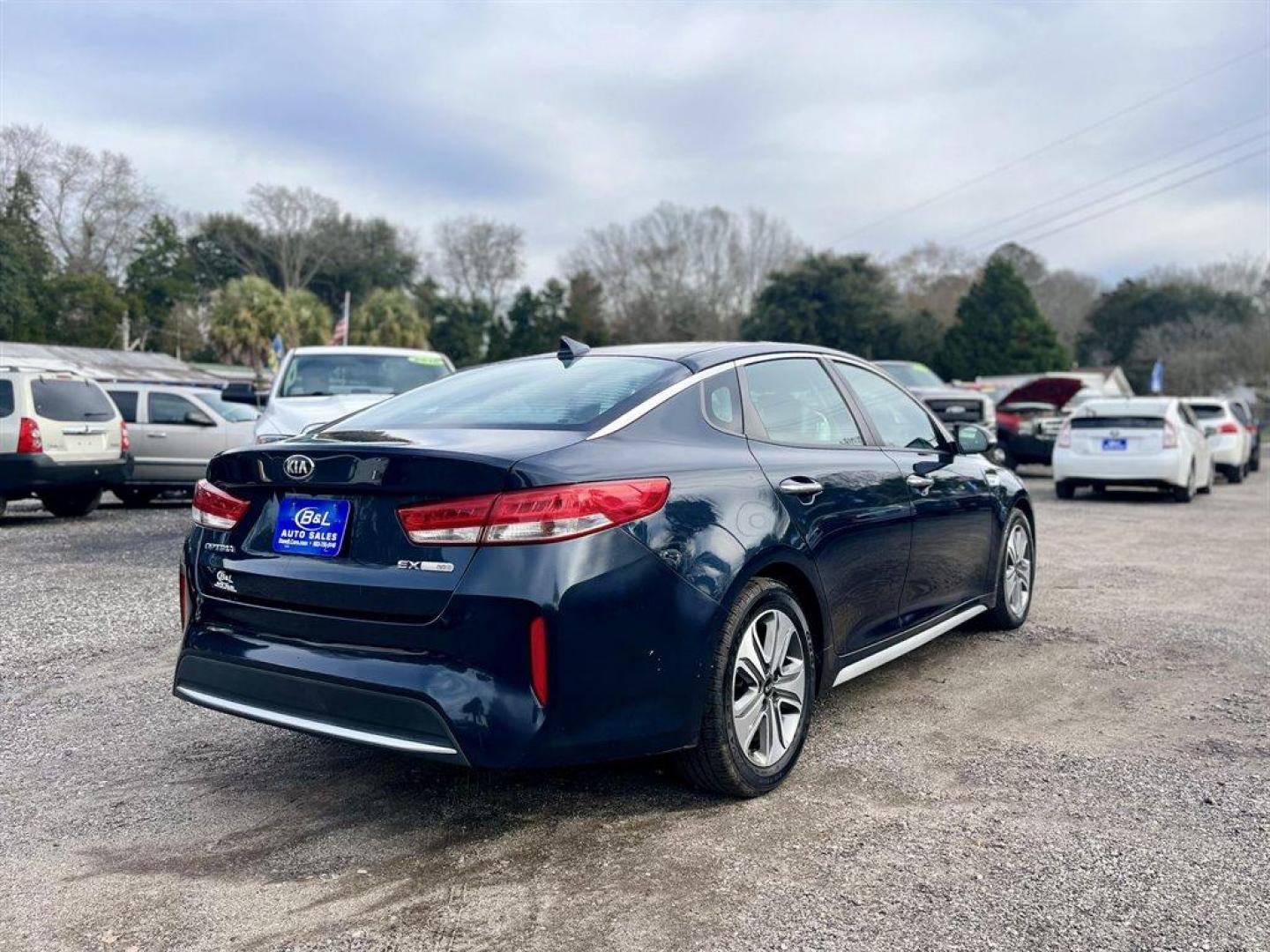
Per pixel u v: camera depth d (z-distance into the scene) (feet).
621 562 9.48
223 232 234.17
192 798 11.15
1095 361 234.38
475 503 9.16
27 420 34.42
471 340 197.16
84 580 23.97
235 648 10.32
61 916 8.59
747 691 10.81
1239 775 11.64
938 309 246.27
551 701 9.08
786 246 220.02
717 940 8.13
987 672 16.06
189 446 43.01
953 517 15.52
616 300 223.92
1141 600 21.80
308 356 32.42
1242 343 176.96
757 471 11.41
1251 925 8.32
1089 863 9.42
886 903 8.70
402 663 9.25
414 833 10.21
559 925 8.39
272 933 8.30
